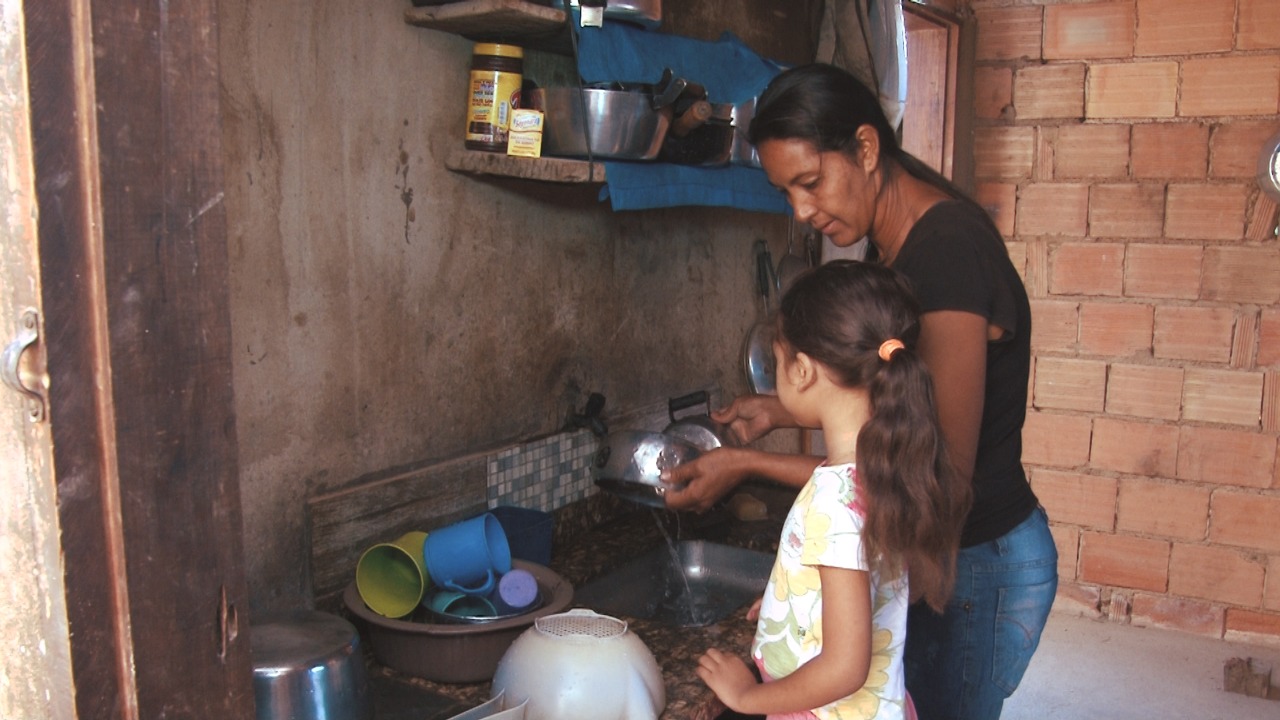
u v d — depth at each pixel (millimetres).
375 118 1710
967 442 1364
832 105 1436
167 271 784
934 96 3574
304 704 1228
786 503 2432
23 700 790
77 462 749
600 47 1885
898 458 1196
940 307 1376
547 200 2111
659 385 2549
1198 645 3516
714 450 1714
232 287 1499
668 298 2555
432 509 1855
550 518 1928
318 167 1620
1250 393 3438
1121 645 3512
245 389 1533
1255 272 3389
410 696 1444
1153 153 3482
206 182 810
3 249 728
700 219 2662
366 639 1609
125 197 749
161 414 790
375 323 1747
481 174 1904
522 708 1206
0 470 761
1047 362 3697
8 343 739
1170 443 3562
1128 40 3471
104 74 726
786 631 1309
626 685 1301
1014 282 1460
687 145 1931
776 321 1333
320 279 1641
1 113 711
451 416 1925
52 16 706
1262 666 3215
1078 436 3688
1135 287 3551
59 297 728
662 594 2129
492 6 1648
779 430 3182
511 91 1832
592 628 1374
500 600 1566
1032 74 3611
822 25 2947
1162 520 3605
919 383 1222
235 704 872
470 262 1936
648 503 1867
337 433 1694
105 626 776
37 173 708
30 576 764
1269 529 3465
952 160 3580
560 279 2176
